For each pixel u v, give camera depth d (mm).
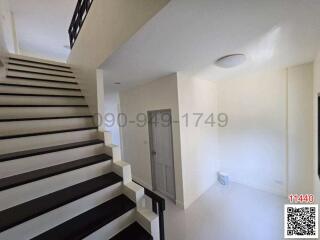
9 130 1692
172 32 1343
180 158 2738
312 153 2529
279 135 2848
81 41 2719
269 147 2980
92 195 1427
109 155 1882
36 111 2072
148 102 3344
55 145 1816
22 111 1962
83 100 2770
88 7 2379
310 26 1320
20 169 1399
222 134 3656
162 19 1151
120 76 2689
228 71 2756
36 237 1119
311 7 1069
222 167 3732
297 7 1071
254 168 3221
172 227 2312
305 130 2568
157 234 1416
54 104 2367
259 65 2492
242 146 3348
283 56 2074
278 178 2924
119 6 1483
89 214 1355
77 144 1832
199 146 3145
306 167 2605
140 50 1665
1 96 1951
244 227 2258
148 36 1382
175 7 1026
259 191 3127
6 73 2398
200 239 2080
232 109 3434
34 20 4266
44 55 6332
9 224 1007
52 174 1383
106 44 1822
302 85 2531
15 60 2881
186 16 1129
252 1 999
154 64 2148
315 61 2197
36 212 1121
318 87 2023
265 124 2994
